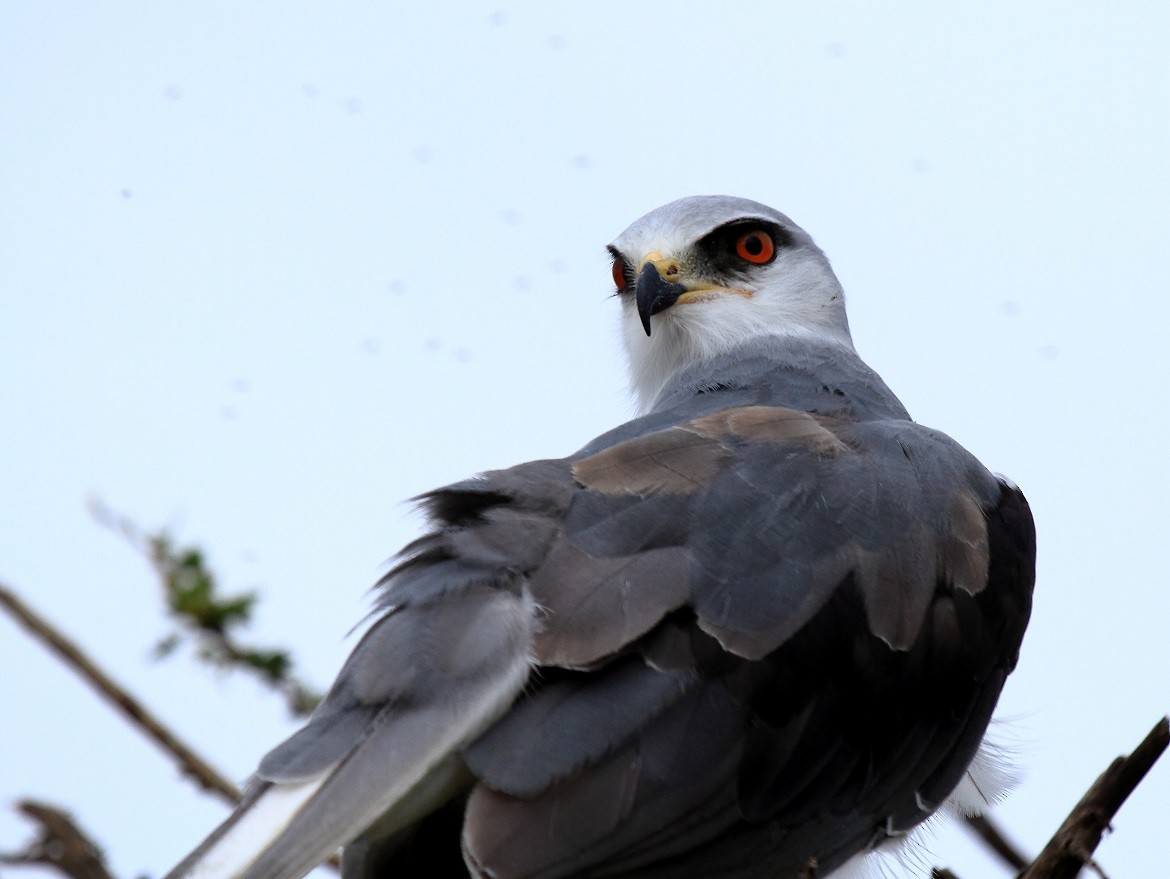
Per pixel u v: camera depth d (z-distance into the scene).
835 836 9.62
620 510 9.63
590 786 8.68
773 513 9.80
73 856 8.84
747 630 9.27
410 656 8.90
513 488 9.73
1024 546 11.13
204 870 8.14
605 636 9.02
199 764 10.24
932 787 10.15
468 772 8.86
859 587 9.79
